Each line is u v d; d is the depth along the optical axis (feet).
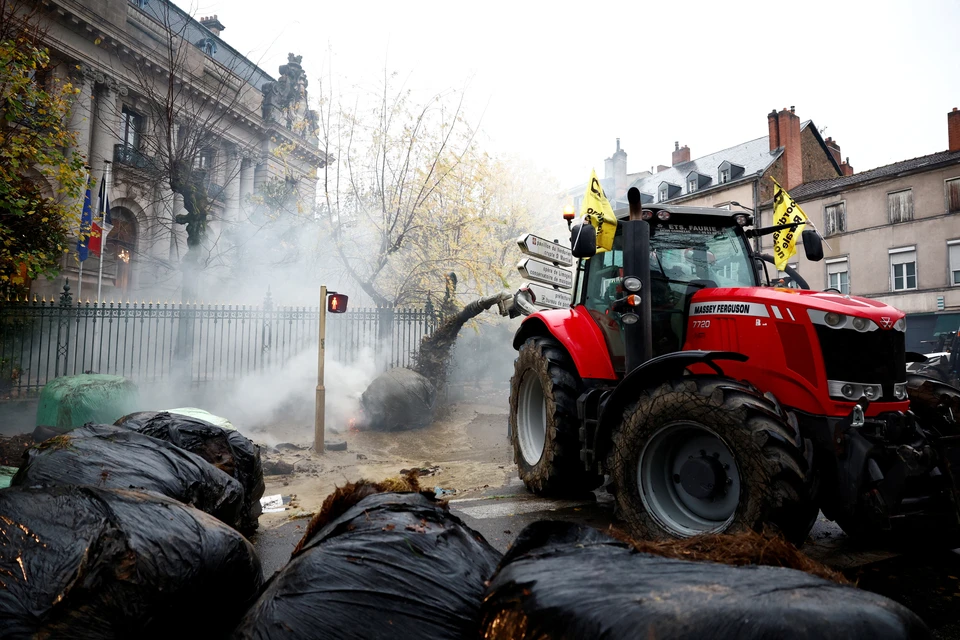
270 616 4.99
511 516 14.99
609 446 13.93
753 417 10.87
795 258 101.35
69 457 8.46
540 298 27.71
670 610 3.59
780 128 111.45
